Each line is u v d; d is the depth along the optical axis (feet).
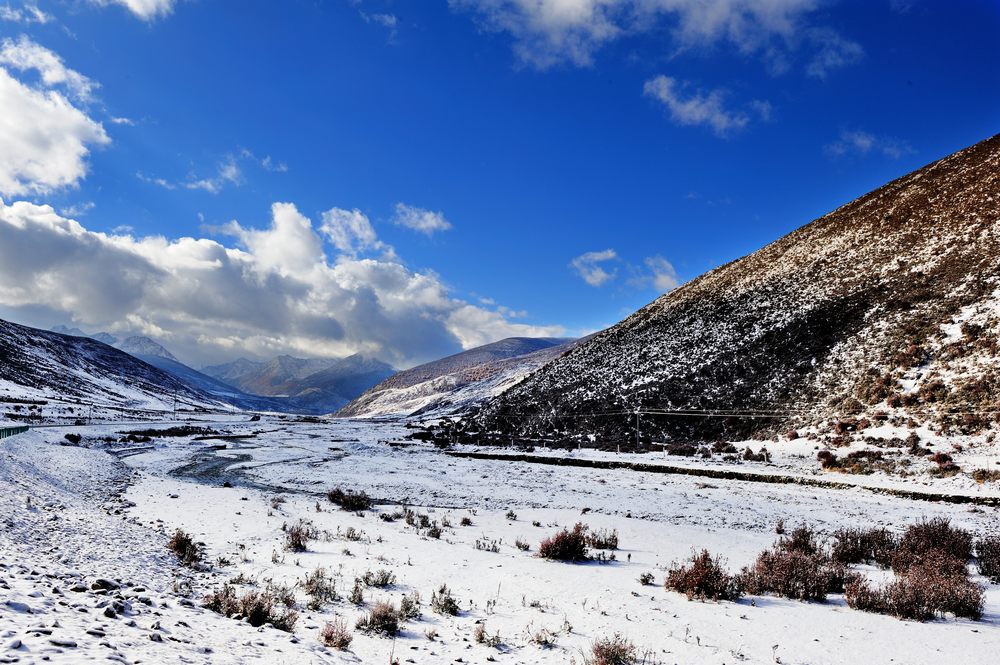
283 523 57.77
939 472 91.09
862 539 52.16
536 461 142.41
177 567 36.94
